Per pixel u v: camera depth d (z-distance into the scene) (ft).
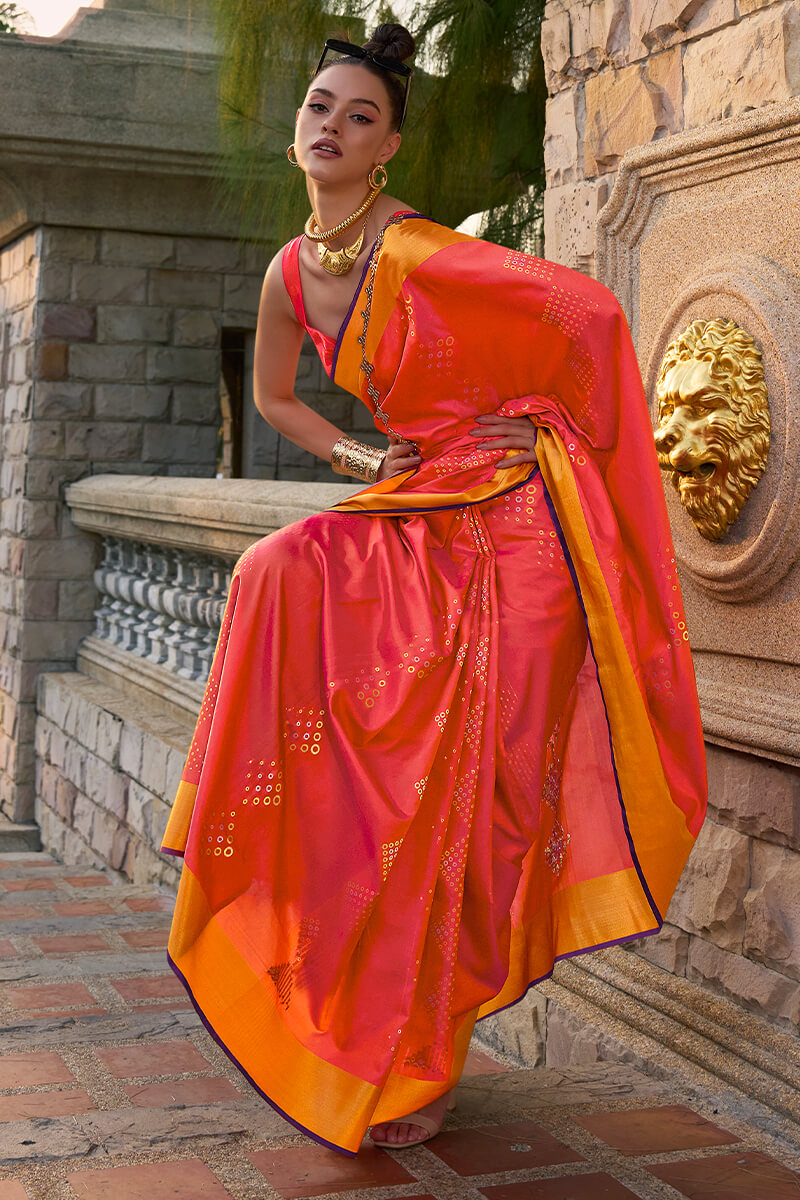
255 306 29.63
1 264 31.60
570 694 7.95
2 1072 8.70
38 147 25.72
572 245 11.77
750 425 8.84
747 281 8.90
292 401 8.87
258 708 7.28
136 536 23.91
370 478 8.52
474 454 7.77
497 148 19.06
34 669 28.76
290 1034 7.20
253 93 19.72
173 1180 6.81
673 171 10.02
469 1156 7.38
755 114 8.89
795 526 8.55
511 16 18.11
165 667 23.18
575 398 7.82
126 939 14.20
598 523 7.70
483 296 7.55
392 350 7.79
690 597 9.93
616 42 11.00
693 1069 8.84
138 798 21.59
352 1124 6.87
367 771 7.18
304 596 7.37
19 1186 6.65
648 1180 7.14
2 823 29.45
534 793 7.51
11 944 13.91
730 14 9.54
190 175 27.14
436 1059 7.30
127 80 25.72
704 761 7.95
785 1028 8.71
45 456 28.43
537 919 8.11
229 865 7.25
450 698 7.28
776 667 9.04
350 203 7.77
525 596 7.57
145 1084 8.48
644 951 10.30
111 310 28.58
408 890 7.18
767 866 9.12
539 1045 10.62
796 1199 6.95
